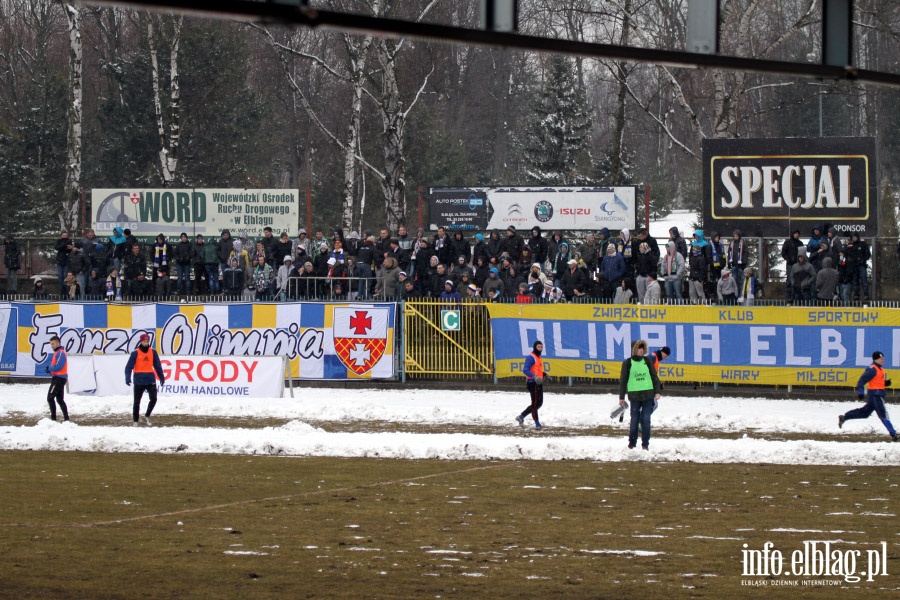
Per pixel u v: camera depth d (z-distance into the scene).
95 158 82.50
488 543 15.35
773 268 49.69
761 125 82.12
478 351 38.53
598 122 114.75
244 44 79.25
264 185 81.88
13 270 46.25
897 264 40.28
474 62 107.94
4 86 92.50
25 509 18.02
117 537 15.80
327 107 94.56
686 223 82.44
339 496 19.12
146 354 29.92
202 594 12.55
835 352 35.34
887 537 15.77
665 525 16.64
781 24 63.09
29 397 36.78
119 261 44.03
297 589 12.73
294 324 39.06
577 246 45.75
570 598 12.38
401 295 40.09
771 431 28.78
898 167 83.62
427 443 24.59
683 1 57.56
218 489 19.89
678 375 36.59
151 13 59.06
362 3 48.03
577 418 30.08
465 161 93.81
